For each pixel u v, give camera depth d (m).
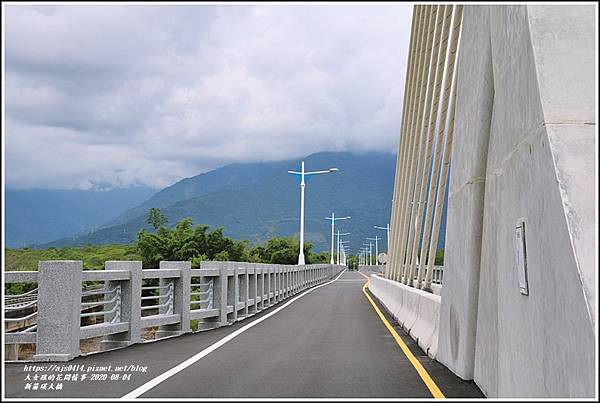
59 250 50.28
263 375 9.73
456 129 11.01
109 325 12.78
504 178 7.57
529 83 6.45
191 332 16.59
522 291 6.51
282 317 21.91
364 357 11.82
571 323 5.06
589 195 5.38
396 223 34.34
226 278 18.75
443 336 11.02
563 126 5.84
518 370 6.60
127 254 48.38
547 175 5.78
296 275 40.88
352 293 40.19
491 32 8.41
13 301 19.50
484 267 8.73
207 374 9.80
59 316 11.01
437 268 56.44
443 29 19.75
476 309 9.21
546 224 5.77
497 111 8.11
